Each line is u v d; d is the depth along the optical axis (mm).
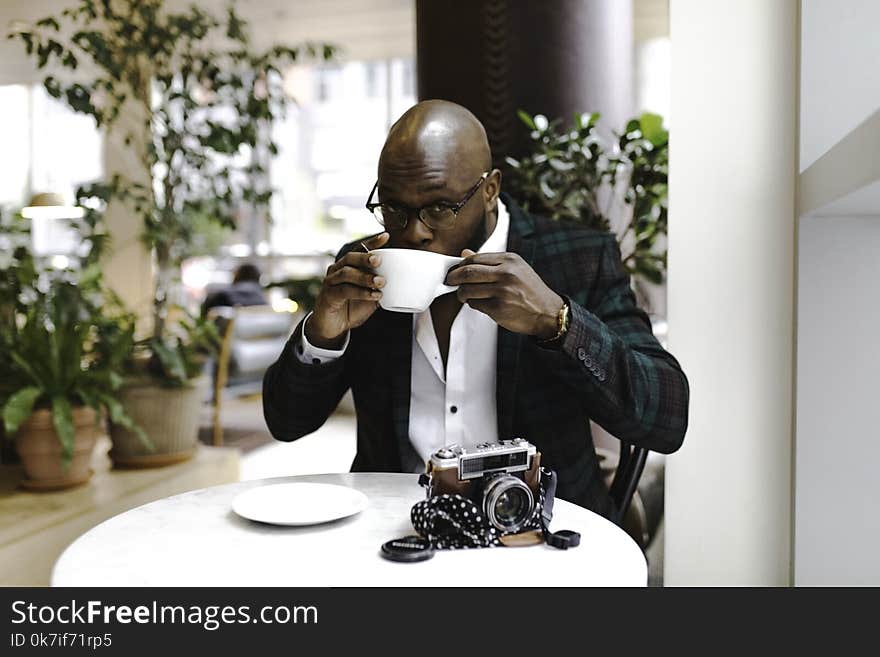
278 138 7031
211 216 3098
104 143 4910
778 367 1337
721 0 1335
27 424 2318
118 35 2838
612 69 2076
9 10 5113
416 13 2121
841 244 1242
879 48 1230
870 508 1246
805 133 1255
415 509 837
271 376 1310
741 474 1356
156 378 2658
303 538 861
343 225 7082
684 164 1359
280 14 5617
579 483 1266
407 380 1279
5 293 2598
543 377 1270
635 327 1240
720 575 1370
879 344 1235
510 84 1987
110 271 4879
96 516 2215
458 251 1103
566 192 1836
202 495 1035
